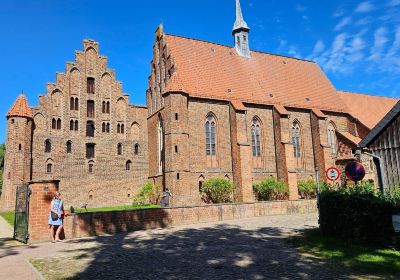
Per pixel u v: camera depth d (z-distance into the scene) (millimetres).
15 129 39969
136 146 47719
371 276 9680
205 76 45812
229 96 44969
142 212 21844
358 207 14516
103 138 45656
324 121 49062
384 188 18406
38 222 17406
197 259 12242
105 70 47375
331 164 47844
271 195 43094
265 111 47250
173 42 47094
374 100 60344
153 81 48625
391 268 10383
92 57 46875
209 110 43219
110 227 20203
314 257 12320
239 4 54969
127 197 45594
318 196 17219
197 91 43000
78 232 18938
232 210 27188
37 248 15328
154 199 42844
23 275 10180
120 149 46531
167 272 10391
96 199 43656
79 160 43625
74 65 45531
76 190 42781
